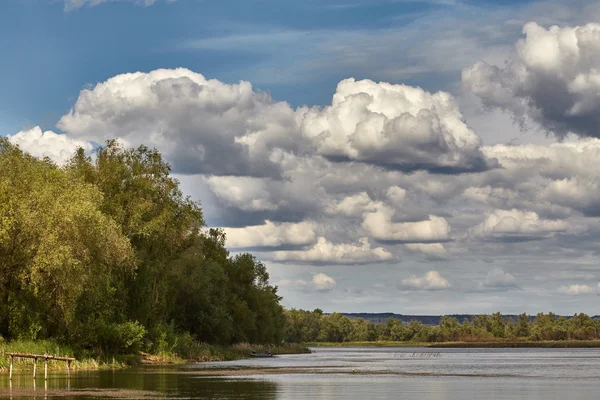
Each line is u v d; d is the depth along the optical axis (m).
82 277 66.56
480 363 104.50
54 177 70.44
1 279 66.44
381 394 42.75
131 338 79.81
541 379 59.62
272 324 169.75
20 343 65.75
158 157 88.69
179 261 107.81
